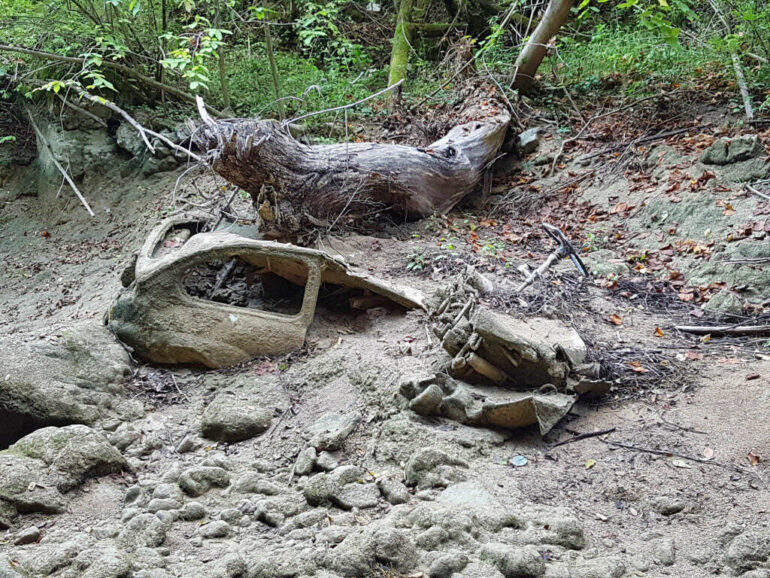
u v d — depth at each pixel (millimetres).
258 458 6336
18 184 11086
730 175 8555
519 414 6293
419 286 7629
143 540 5750
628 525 5820
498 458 6215
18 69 11094
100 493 6086
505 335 6441
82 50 10664
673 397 6535
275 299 7652
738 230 8008
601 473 6090
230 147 7723
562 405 6340
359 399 6566
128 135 10578
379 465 6191
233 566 5594
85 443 6168
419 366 6695
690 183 8625
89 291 8914
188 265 7102
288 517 5934
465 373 6590
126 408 6680
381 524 5730
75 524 5910
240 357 7059
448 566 5547
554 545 5676
